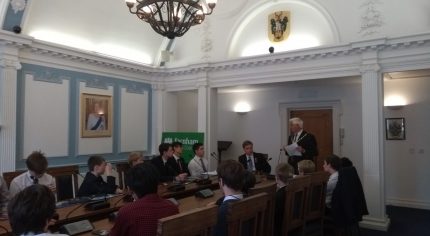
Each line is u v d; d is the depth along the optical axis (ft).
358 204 12.53
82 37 19.40
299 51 18.56
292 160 16.65
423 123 21.06
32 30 17.02
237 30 21.61
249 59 20.38
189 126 28.50
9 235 6.91
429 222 17.75
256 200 6.51
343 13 18.07
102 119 20.83
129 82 22.82
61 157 18.53
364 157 16.89
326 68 18.29
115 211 8.85
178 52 23.91
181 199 10.41
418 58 15.79
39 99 17.54
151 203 5.94
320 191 11.14
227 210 5.93
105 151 20.99
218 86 22.30
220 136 28.73
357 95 23.70
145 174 6.08
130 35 21.84
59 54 18.12
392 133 21.99
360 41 16.53
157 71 23.99
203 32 22.62
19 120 16.66
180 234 4.71
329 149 25.04
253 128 27.61
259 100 27.45
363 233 15.75
